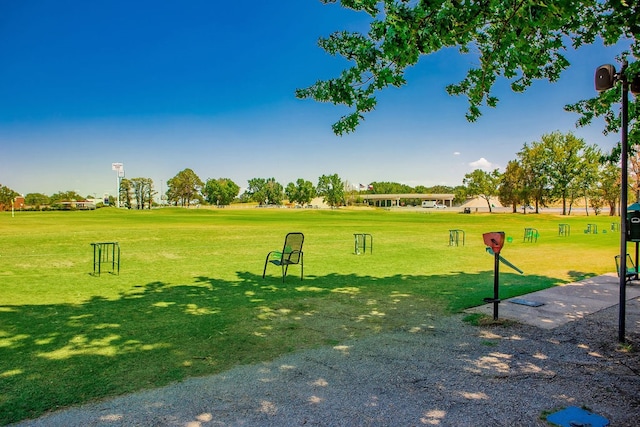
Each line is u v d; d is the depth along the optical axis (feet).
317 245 61.05
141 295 26.68
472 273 36.24
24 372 13.80
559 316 21.08
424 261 44.11
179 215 198.29
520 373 13.78
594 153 190.70
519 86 20.85
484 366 14.39
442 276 34.58
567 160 197.57
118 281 31.71
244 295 26.84
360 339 17.53
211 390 12.39
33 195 337.31
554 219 162.81
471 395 12.09
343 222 135.74
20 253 47.29
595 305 23.44
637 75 16.26
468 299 25.49
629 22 15.61
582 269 38.47
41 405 11.40
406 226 112.78
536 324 19.65
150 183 407.03
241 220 147.54
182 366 14.40
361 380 13.14
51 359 15.06
